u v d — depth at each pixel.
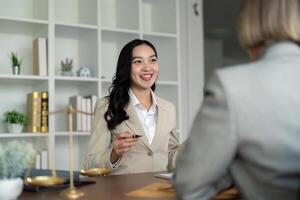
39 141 2.89
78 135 3.04
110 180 1.47
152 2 3.63
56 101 3.17
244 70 0.80
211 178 0.80
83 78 2.95
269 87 0.76
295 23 0.80
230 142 0.76
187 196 0.82
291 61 0.80
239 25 0.88
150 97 2.20
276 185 0.76
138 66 2.12
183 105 3.84
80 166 3.12
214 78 0.80
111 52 3.43
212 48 8.34
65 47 3.24
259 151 0.76
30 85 3.10
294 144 0.75
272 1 0.82
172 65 3.38
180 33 3.86
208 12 6.18
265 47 0.85
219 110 0.77
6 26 2.89
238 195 1.06
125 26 3.38
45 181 1.20
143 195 1.13
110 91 2.16
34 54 2.93
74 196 1.11
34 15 3.12
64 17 3.29
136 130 2.03
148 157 2.01
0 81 2.89
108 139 2.02
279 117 0.75
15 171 1.09
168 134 2.11
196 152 0.80
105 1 3.47
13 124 2.74
